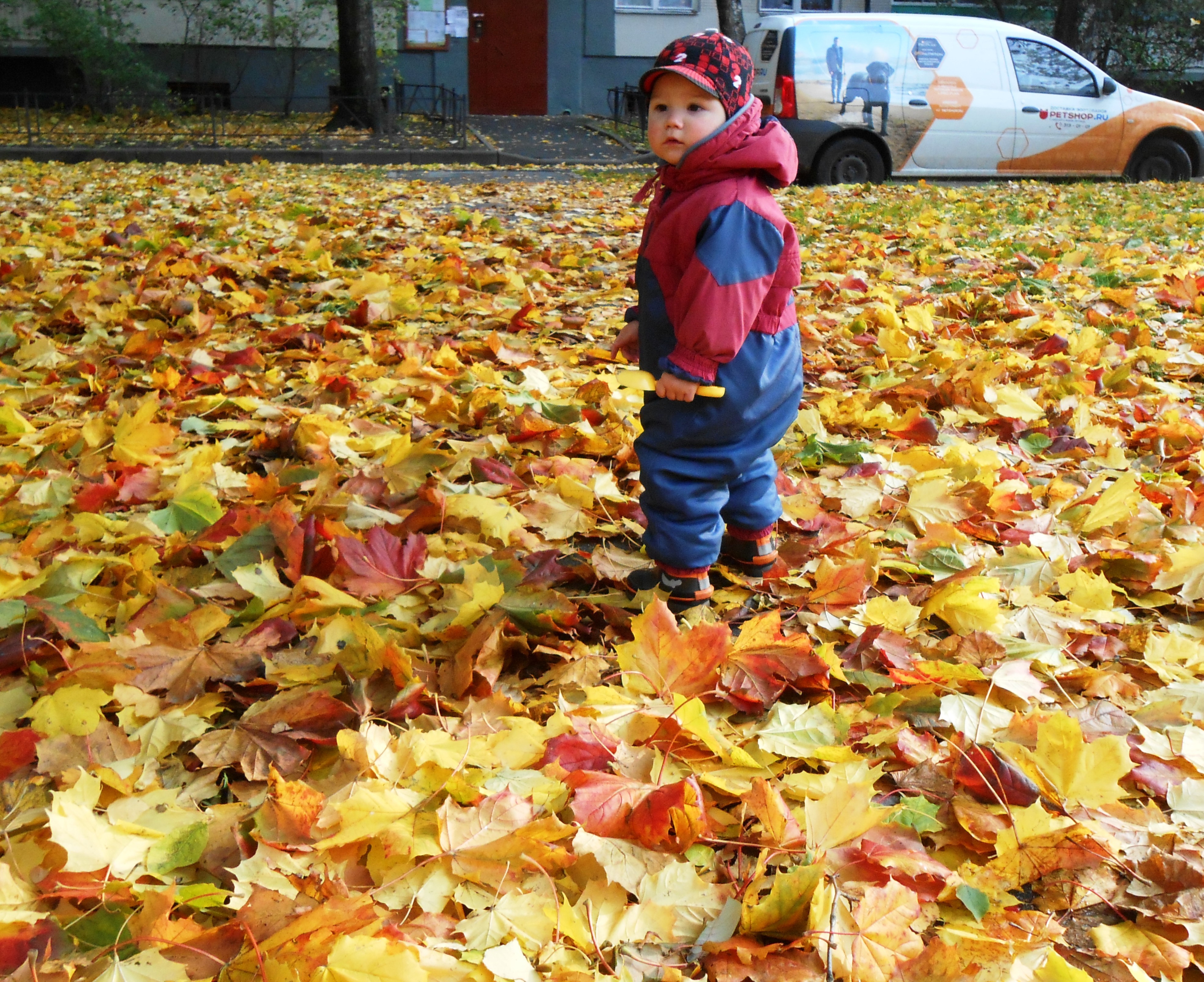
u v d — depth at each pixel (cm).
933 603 254
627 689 213
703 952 154
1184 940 163
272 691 215
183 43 2116
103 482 308
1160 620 267
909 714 215
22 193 1003
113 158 1469
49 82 2097
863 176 1323
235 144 1595
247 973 142
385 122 1823
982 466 339
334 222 817
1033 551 280
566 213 958
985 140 1337
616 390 377
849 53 1292
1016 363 458
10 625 223
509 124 2130
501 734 192
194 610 232
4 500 289
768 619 218
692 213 220
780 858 172
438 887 163
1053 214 1025
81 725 194
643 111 2197
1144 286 659
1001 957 154
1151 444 379
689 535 237
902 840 174
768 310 232
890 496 316
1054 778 191
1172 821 188
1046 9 2512
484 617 229
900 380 439
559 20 2314
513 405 381
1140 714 219
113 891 154
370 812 170
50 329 499
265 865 161
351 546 246
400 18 2156
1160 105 1393
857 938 150
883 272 670
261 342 475
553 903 158
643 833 172
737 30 1559
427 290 589
